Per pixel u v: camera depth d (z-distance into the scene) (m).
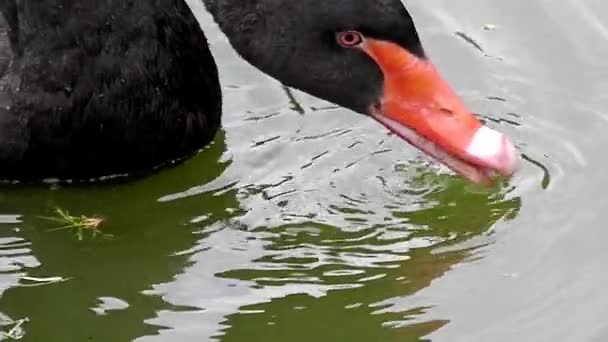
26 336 5.89
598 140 6.83
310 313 5.93
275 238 6.32
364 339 5.80
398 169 6.69
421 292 6.01
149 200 6.55
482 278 6.07
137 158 6.55
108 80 6.35
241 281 6.11
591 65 7.35
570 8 7.73
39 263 6.25
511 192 6.52
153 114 6.45
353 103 6.12
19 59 6.43
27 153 6.46
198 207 6.51
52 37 6.31
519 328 5.79
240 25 6.08
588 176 6.60
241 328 5.87
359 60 6.04
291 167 6.72
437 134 6.03
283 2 6.00
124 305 6.02
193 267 6.19
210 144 6.84
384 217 6.42
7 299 6.07
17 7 6.37
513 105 7.08
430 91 6.04
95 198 6.58
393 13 5.96
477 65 7.36
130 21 6.33
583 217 6.36
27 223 6.45
